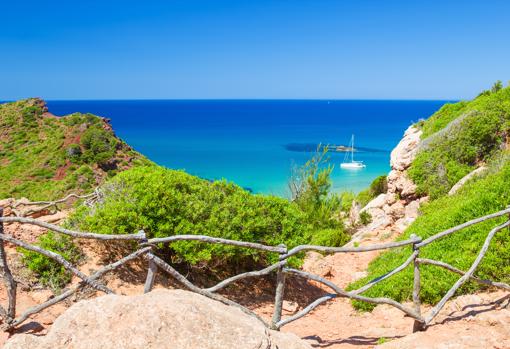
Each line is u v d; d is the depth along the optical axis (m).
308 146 102.56
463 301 7.02
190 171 70.62
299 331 7.55
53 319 6.06
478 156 16.77
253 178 62.97
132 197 8.72
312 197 18.62
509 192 9.30
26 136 57.62
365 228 18.11
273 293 9.34
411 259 6.34
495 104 17.52
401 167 19.03
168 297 4.36
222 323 4.15
